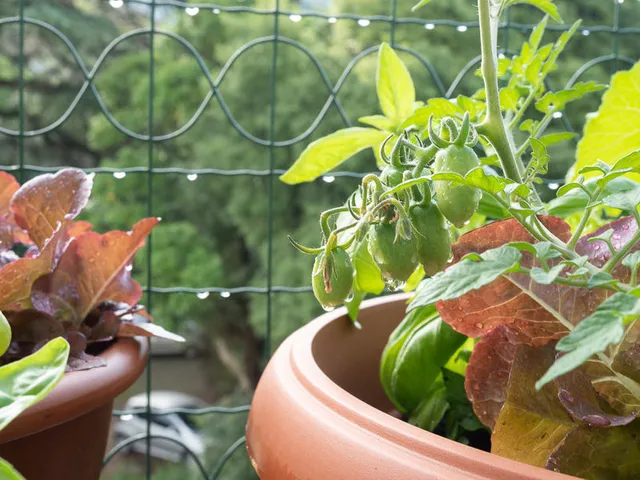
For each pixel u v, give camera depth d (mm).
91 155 6652
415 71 4828
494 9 593
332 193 5457
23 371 390
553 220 532
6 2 6188
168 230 5613
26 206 695
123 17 6602
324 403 484
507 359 546
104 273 699
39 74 6316
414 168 473
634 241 456
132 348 688
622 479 483
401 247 456
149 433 880
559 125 3459
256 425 528
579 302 514
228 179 5996
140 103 6148
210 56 6535
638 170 461
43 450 607
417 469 413
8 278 648
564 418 507
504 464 400
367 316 714
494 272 423
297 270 5371
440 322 622
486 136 566
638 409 494
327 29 6082
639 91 735
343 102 5320
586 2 4758
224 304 6539
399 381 637
